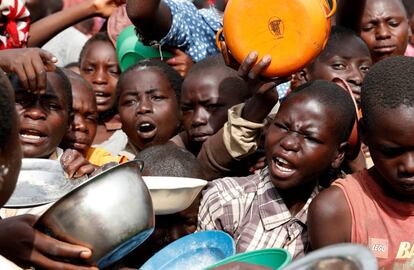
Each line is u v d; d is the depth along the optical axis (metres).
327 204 2.98
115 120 5.09
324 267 1.88
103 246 2.21
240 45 3.25
